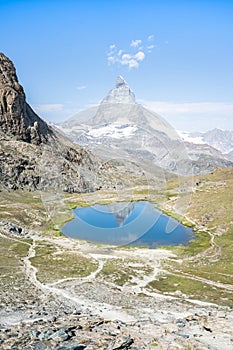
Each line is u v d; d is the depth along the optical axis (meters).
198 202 142.75
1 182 163.38
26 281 58.44
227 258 88.69
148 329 25.09
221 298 57.69
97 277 66.88
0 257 77.50
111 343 20.12
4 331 22.23
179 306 48.66
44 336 20.88
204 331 25.78
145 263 80.44
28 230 107.38
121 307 44.12
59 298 47.59
